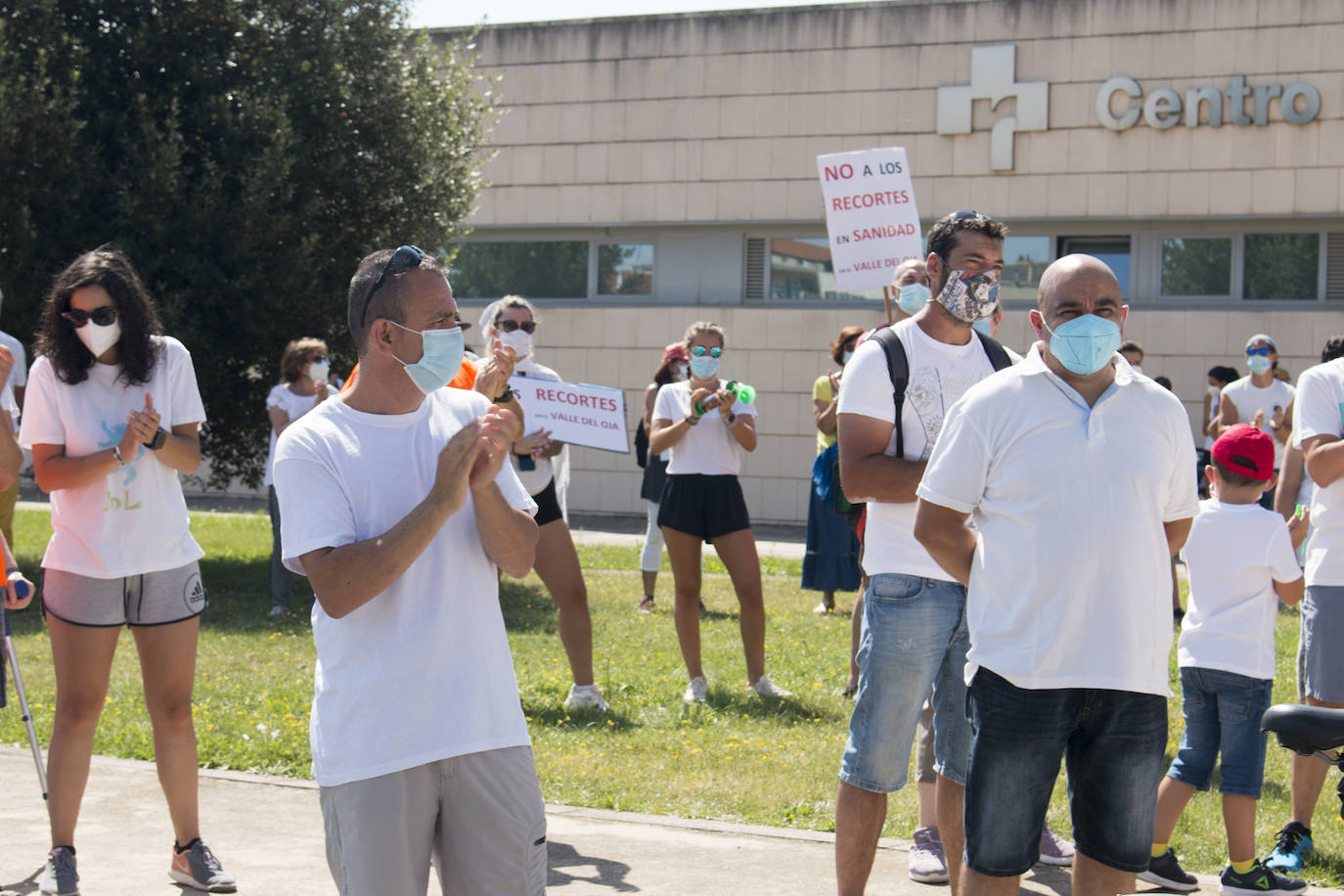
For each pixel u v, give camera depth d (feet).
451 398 9.80
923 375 12.67
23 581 14.52
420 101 43.19
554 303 62.18
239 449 42.42
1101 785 10.20
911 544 12.39
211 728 20.58
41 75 35.83
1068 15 54.60
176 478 14.34
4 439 14.07
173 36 38.50
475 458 8.69
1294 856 14.92
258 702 22.79
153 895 13.74
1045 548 9.98
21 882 14.08
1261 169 52.65
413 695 8.89
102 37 38.01
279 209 38.63
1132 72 53.93
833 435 26.43
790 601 36.52
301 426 9.21
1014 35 55.26
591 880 14.30
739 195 59.21
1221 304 54.34
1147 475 10.01
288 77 39.73
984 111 55.72
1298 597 14.84
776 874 14.58
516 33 61.67
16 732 20.58
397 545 8.59
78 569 13.78
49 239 36.68
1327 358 18.63
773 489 58.75
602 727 21.29
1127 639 9.91
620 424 20.68
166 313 36.37
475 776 9.02
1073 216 54.85
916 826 16.56
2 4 36.99
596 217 61.11
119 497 13.82
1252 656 14.51
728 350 59.16
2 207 35.73
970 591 10.62
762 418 58.80
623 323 60.54
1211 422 43.83
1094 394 10.34
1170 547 10.72
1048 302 10.25
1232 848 14.43
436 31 62.59
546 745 20.07
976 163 55.98
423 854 9.01
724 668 26.30
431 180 42.93
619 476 61.26
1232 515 14.92
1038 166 55.21
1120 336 10.04
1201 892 14.49
